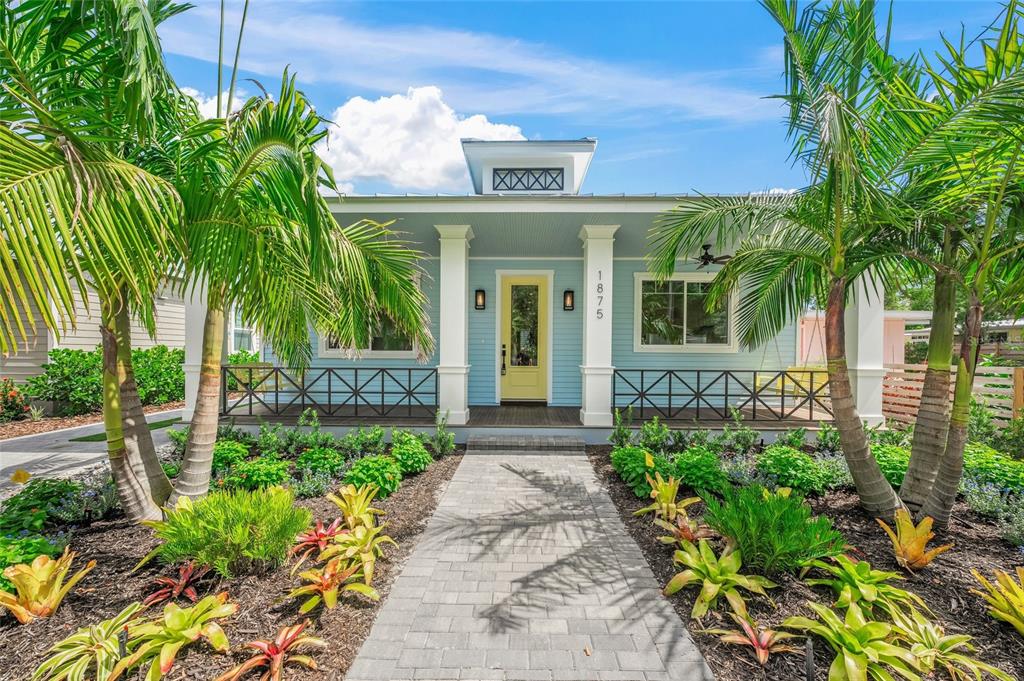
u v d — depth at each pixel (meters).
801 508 2.99
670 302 8.18
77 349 9.63
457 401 6.54
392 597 2.70
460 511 4.02
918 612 2.45
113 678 1.93
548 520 3.83
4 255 1.68
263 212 3.15
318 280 3.26
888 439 5.60
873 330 6.38
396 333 8.16
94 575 2.78
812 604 2.31
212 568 2.74
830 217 3.42
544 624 2.46
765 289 4.46
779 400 8.01
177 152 3.00
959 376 3.36
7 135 1.74
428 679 2.07
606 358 6.40
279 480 4.25
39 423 8.61
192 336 6.54
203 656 2.12
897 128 3.13
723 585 2.58
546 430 6.36
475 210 5.66
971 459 4.45
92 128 2.41
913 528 2.94
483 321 8.33
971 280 3.68
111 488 3.80
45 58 2.29
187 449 3.53
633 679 2.07
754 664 2.14
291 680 2.04
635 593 2.74
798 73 3.18
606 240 6.32
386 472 4.34
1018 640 2.29
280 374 7.63
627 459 4.76
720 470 4.33
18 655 2.14
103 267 2.10
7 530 3.27
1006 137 2.89
